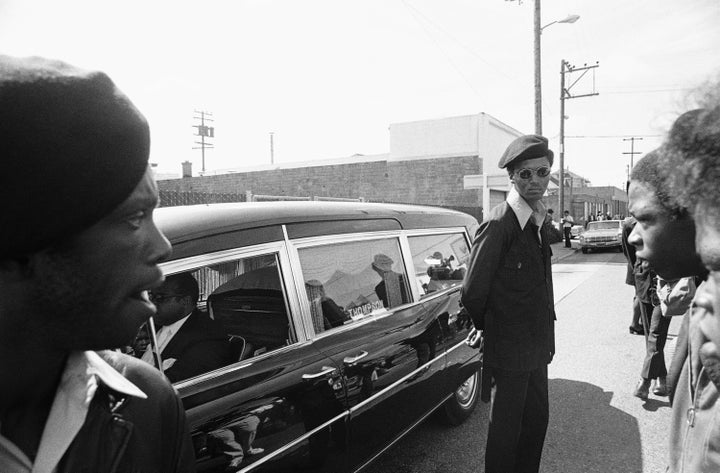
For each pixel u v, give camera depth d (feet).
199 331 5.75
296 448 6.21
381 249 9.24
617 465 10.07
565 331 21.27
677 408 3.30
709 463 2.64
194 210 6.29
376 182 65.46
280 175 72.08
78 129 1.63
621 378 15.31
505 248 7.69
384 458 10.40
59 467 2.07
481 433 11.55
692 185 2.31
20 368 1.86
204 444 5.19
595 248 63.00
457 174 60.23
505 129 66.33
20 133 1.52
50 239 1.63
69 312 1.77
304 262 7.28
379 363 8.00
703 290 2.59
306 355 6.81
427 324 9.67
